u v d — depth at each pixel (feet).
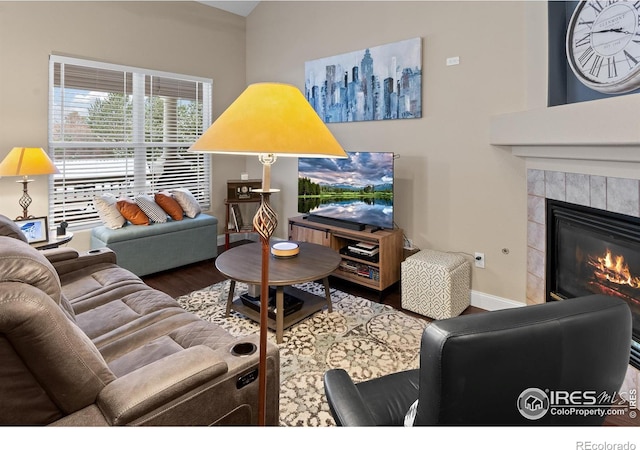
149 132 13.67
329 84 12.55
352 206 11.12
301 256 9.16
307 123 3.08
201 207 15.53
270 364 4.49
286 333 8.33
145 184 13.74
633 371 5.91
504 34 8.80
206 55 14.90
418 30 10.35
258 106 3.06
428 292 9.07
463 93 9.61
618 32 6.20
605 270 6.65
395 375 4.71
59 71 11.32
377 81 11.27
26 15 10.58
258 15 15.34
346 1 12.03
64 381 3.18
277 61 14.69
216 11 15.08
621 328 2.80
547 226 8.08
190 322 5.72
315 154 2.92
